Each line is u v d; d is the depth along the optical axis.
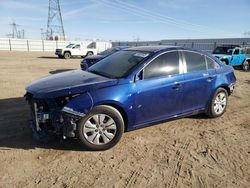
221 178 3.56
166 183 3.42
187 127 5.40
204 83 5.41
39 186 3.29
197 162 3.98
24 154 4.08
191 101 5.27
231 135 5.06
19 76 12.14
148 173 3.64
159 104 4.73
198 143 4.65
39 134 4.09
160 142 4.64
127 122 4.44
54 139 4.57
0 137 4.66
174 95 4.90
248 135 5.09
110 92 4.15
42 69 15.80
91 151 4.22
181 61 5.11
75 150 4.24
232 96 8.52
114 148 4.36
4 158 3.94
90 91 4.08
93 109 4.05
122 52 5.52
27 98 4.45
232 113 6.49
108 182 3.41
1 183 3.34
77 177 3.51
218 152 4.32
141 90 4.45
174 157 4.11
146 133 5.02
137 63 4.64
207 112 5.82
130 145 4.48
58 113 3.96
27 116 5.82
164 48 5.07
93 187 3.30
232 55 17.66
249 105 7.38
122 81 4.34
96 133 4.16
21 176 3.50
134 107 4.41
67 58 28.70
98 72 4.94
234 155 4.23
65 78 4.61
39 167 3.73
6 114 5.95
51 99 3.96
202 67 5.50
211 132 5.18
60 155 4.07
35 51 46.31
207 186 3.37
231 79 6.07
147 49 5.17
